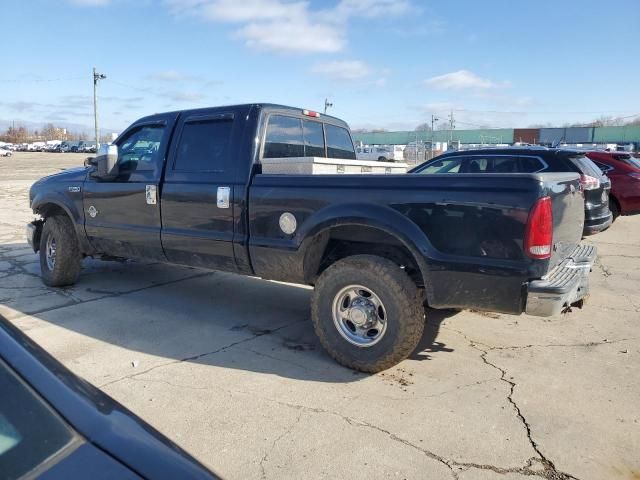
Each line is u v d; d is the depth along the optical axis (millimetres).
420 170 9406
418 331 3824
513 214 3379
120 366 4055
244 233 4508
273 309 5617
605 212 8328
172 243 5059
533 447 2994
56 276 6227
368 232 4105
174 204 4984
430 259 3611
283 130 5074
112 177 5531
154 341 4605
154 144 5273
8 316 5238
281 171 4473
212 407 3426
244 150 4586
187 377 3873
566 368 4094
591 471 2781
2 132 146875
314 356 4301
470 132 87938
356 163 5102
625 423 3264
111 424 1478
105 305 5676
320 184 4055
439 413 3369
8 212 14625
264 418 3293
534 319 5293
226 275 7195
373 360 3877
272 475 2721
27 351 1649
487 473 2754
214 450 2936
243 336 4766
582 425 3236
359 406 3455
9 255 8508
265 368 4051
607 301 5973
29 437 1342
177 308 5605
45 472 1254
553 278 3541
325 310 4051
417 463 2832
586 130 77375
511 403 3508
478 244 3494
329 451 2938
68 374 1661
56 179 6266
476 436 3102
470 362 4199
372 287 3824
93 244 5926
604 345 4594
